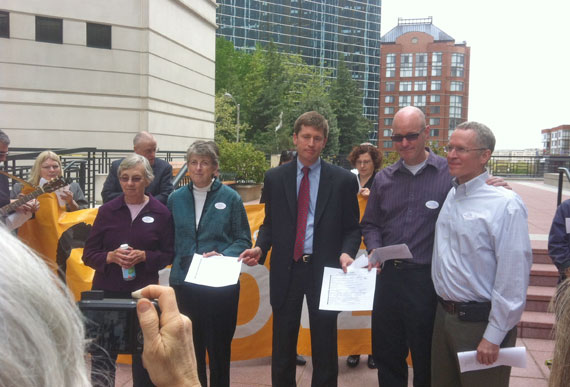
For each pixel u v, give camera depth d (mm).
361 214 4703
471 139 2512
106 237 3127
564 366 972
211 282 2955
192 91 21828
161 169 4793
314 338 3094
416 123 2980
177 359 862
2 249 505
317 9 110250
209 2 23031
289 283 3113
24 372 469
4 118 16562
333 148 55094
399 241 3061
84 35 17422
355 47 116062
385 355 3127
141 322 865
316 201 3135
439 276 2670
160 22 18891
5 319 467
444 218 2691
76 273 4230
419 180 3059
